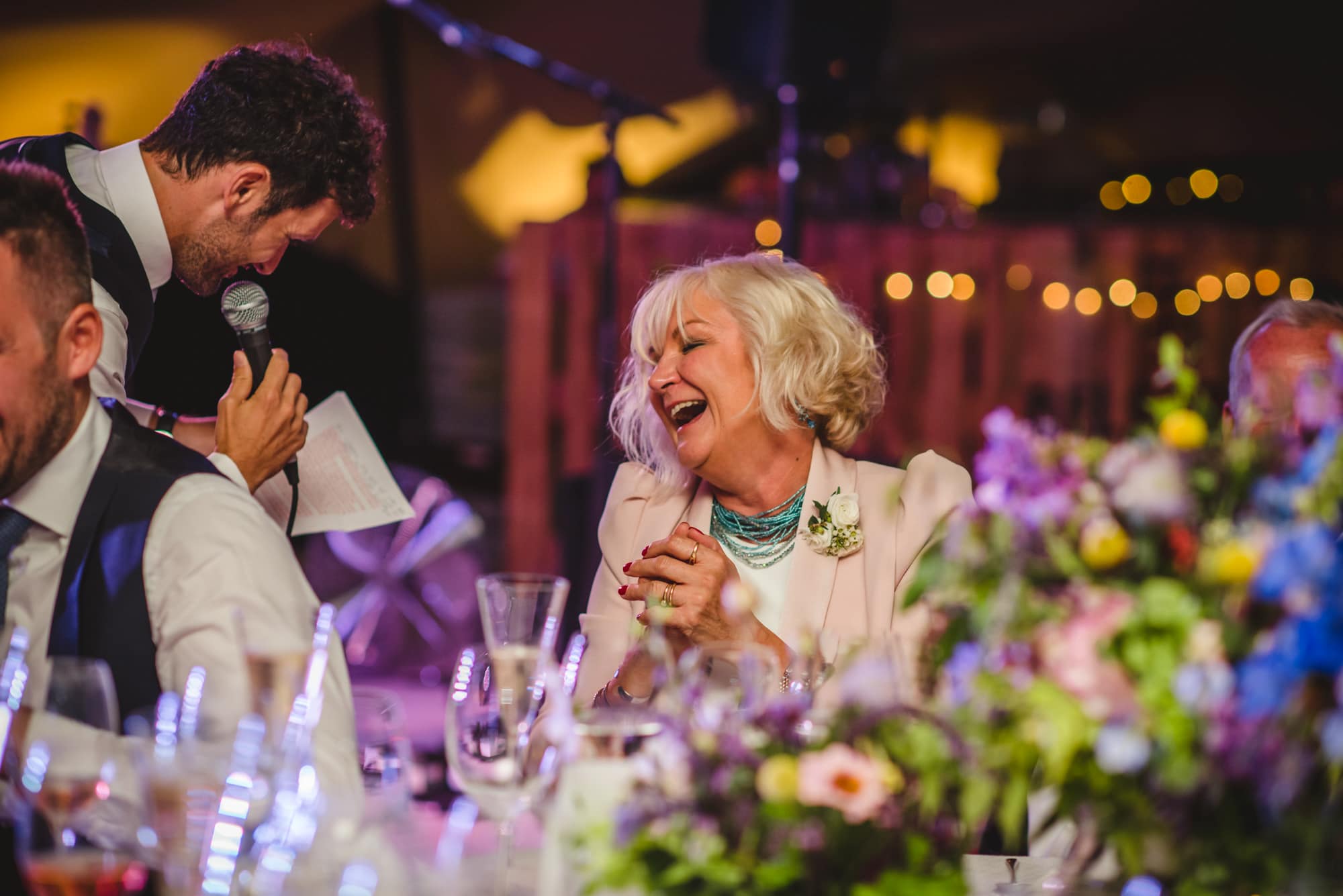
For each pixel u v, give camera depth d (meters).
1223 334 5.12
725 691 1.22
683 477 2.22
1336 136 6.28
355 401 5.92
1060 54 6.41
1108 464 1.12
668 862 1.06
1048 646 1.05
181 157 2.06
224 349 3.75
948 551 1.11
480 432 6.16
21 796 1.33
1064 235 5.10
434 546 5.39
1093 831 1.13
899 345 5.13
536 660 1.24
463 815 1.34
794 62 4.43
